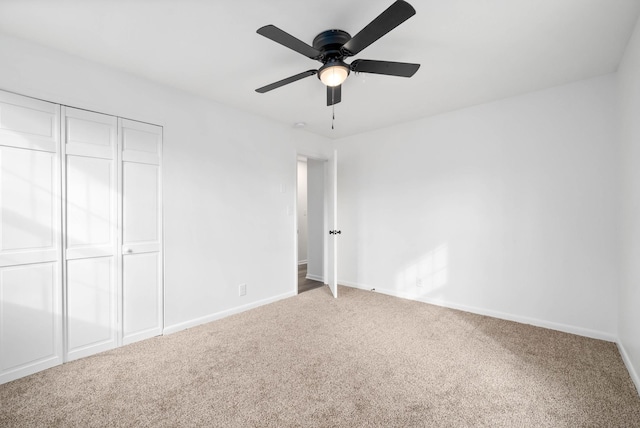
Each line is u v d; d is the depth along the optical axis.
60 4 1.65
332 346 2.45
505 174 3.07
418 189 3.74
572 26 1.86
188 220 2.88
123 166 2.46
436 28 1.88
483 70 2.45
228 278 3.21
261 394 1.80
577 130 2.67
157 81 2.64
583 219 2.65
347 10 1.71
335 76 1.91
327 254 4.63
